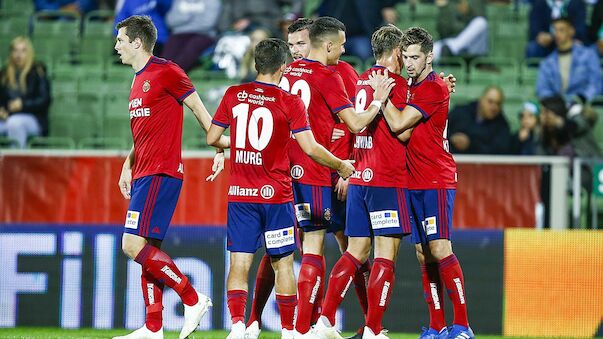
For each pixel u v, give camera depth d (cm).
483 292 3328
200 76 4700
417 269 3322
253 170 2309
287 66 2538
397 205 2434
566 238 3328
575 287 3316
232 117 2320
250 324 2552
